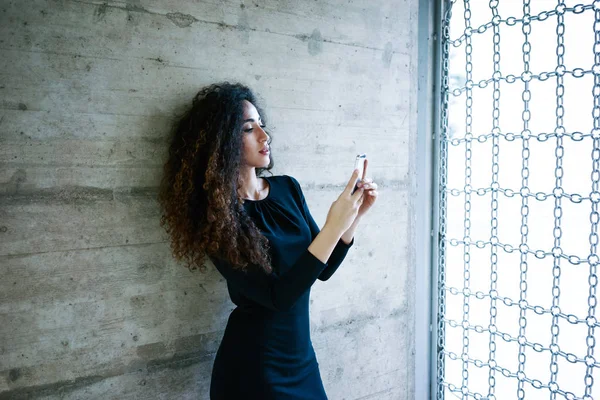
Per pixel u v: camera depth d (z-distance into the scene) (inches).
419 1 87.7
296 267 50.9
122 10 59.1
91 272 59.7
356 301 84.0
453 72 89.6
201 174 58.1
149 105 61.9
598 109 67.8
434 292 94.6
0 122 53.4
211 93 59.9
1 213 54.2
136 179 61.8
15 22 53.4
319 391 59.4
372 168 83.9
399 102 86.2
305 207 66.1
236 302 59.0
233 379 56.1
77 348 59.3
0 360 55.0
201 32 64.8
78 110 57.4
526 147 77.2
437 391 95.3
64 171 57.2
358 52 80.2
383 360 88.5
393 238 88.0
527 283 79.1
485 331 86.3
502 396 85.0
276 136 72.7
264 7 69.9
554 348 75.0
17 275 55.4
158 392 65.3
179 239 60.0
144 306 63.6
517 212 80.3
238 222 54.5
